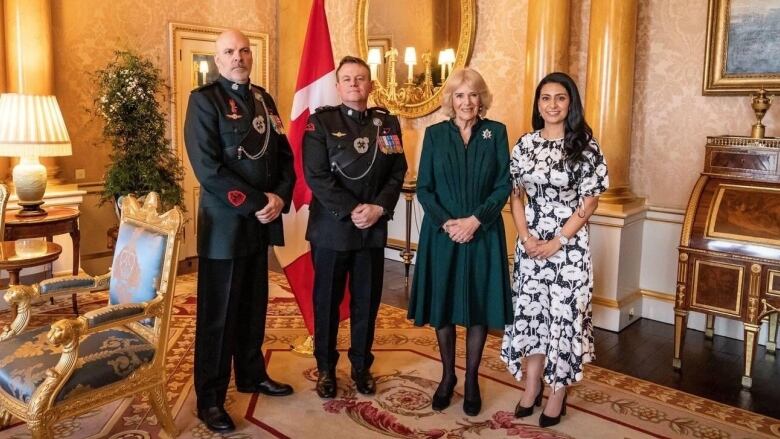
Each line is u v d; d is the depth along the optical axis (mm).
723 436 2561
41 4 4402
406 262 4973
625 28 3881
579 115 2465
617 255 3881
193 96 2482
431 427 2594
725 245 3152
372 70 5480
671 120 3994
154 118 4648
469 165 2596
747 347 3090
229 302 2557
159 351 2365
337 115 2791
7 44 4371
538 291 2605
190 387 2955
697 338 3820
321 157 2717
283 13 6238
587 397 2920
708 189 3393
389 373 3146
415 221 5508
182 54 5590
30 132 3867
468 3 4738
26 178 3971
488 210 2529
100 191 4961
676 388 3057
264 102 2725
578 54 4266
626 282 4023
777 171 3217
